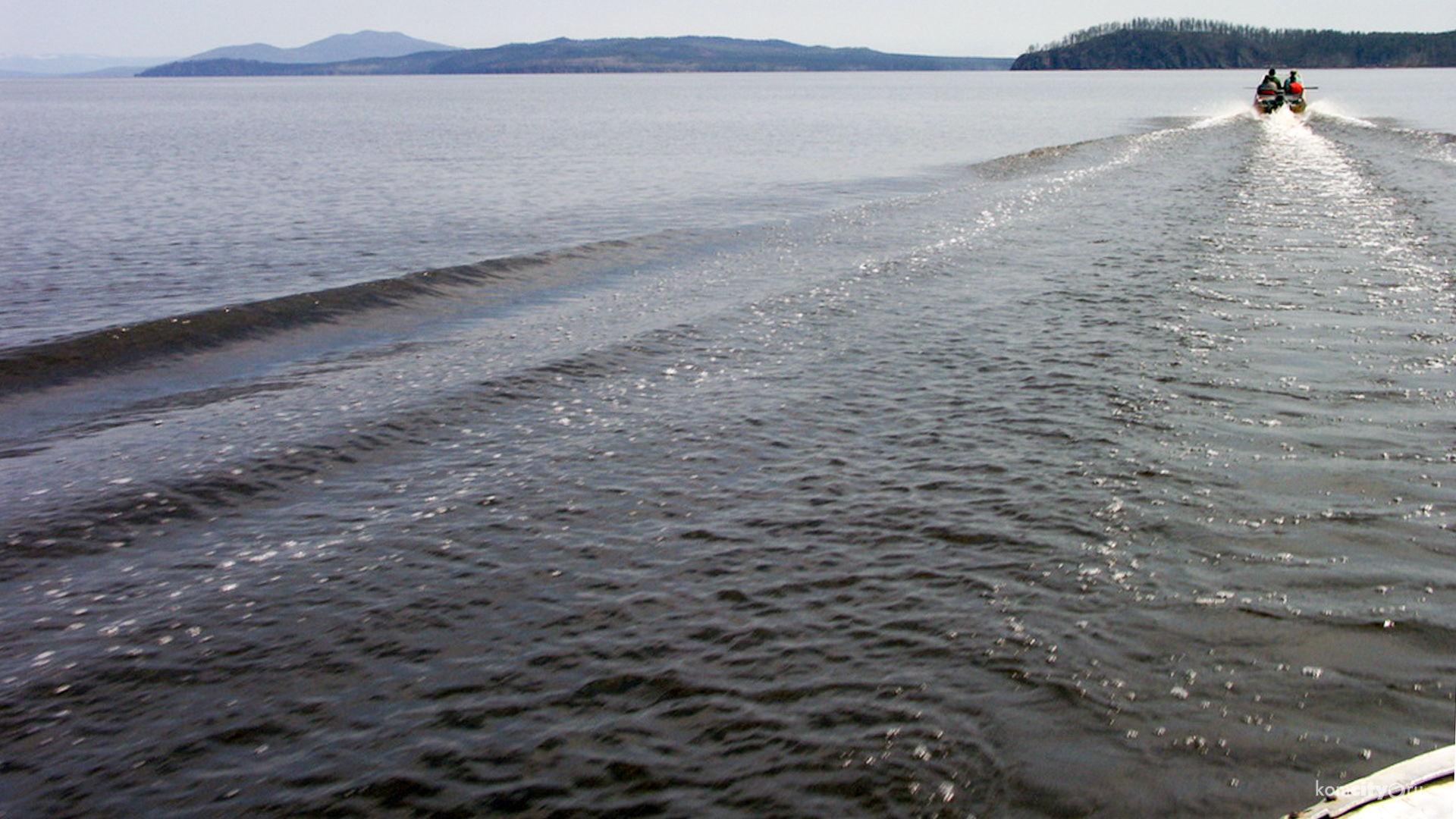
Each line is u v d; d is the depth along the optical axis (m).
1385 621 4.50
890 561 5.34
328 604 5.14
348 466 7.16
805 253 15.75
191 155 40.09
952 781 3.54
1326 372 8.37
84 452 7.58
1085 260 13.96
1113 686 4.07
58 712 4.27
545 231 18.94
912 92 149.38
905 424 7.59
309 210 22.41
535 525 6.02
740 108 90.75
